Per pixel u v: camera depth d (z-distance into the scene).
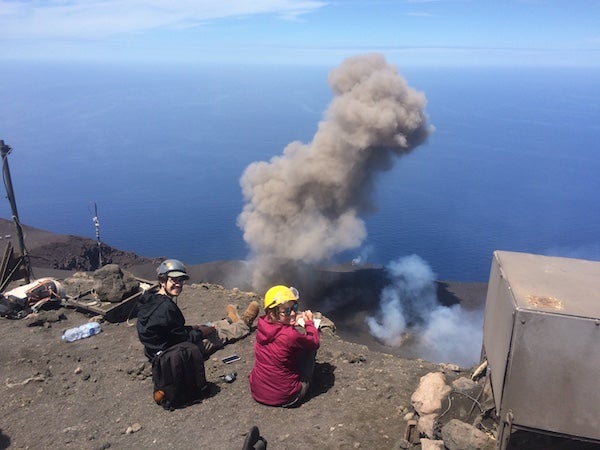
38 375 6.48
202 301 9.62
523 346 3.88
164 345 6.02
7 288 9.69
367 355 7.49
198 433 5.26
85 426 5.41
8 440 5.15
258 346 5.85
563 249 166.38
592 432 3.87
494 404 4.81
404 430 5.30
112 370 6.66
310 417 5.57
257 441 4.61
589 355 3.75
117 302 8.45
